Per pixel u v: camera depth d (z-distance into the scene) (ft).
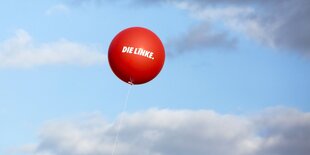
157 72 148.15
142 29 147.13
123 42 146.00
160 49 147.02
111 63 147.64
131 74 146.82
